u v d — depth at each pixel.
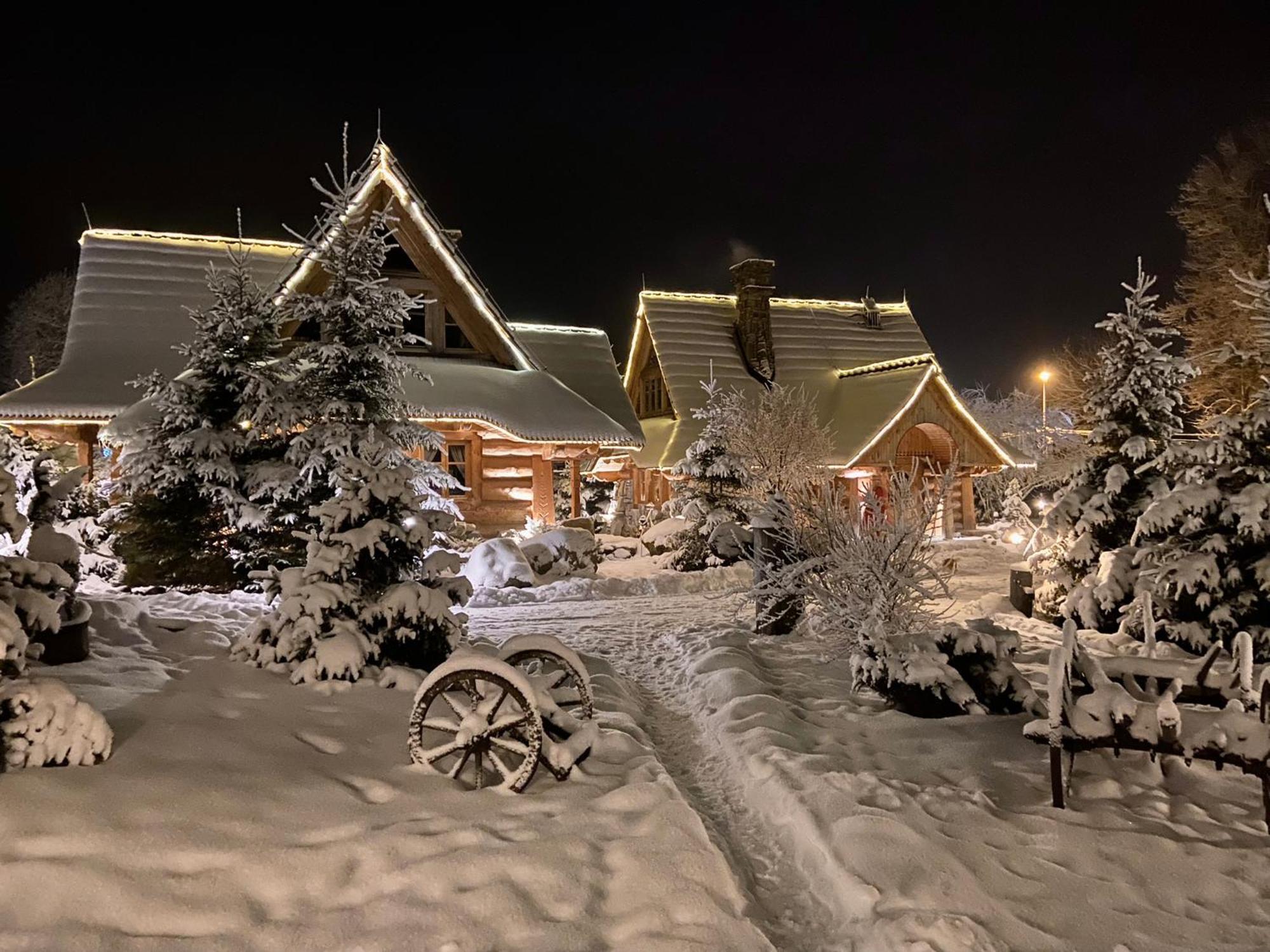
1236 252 34.16
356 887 4.81
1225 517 10.47
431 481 16.30
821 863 5.40
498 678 6.02
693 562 19.89
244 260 15.35
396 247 23.39
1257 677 8.18
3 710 5.47
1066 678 6.28
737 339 35.62
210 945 4.32
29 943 4.18
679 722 8.54
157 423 14.56
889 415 28.73
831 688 9.22
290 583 8.01
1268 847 5.66
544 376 24.48
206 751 5.90
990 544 27.28
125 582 14.35
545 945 4.48
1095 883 5.20
